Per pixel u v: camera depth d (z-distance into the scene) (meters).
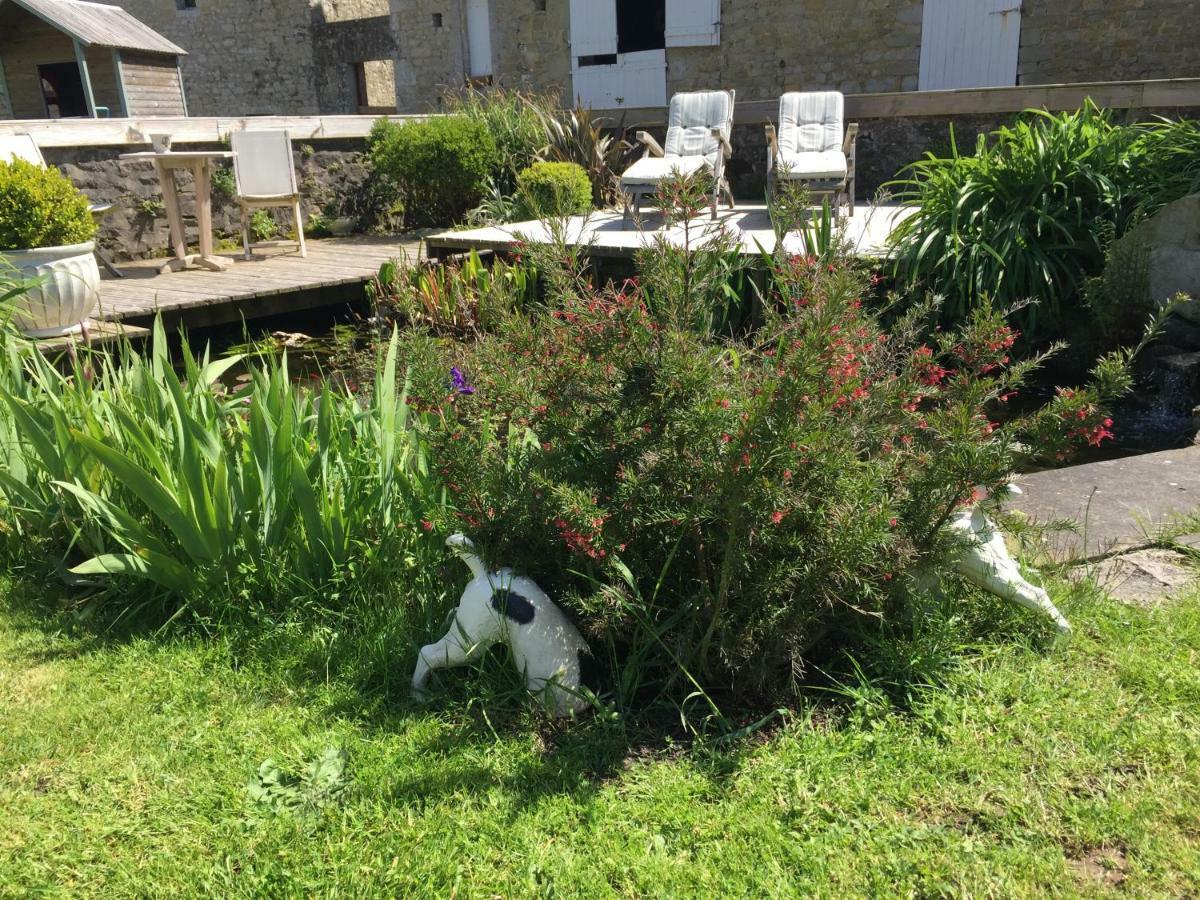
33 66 15.14
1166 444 4.06
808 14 11.66
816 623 2.17
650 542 2.13
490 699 2.13
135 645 2.46
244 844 1.76
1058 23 10.43
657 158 8.32
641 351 1.98
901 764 1.89
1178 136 5.60
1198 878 1.57
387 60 18.41
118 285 6.83
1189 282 4.72
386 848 1.72
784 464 1.83
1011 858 1.63
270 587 2.61
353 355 4.87
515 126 10.16
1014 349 5.07
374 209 10.29
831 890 1.59
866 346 2.21
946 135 8.52
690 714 2.11
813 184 6.94
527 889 1.62
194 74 18.95
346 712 2.15
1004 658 2.20
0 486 2.97
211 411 3.01
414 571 2.58
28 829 1.80
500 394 2.21
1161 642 2.23
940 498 2.07
